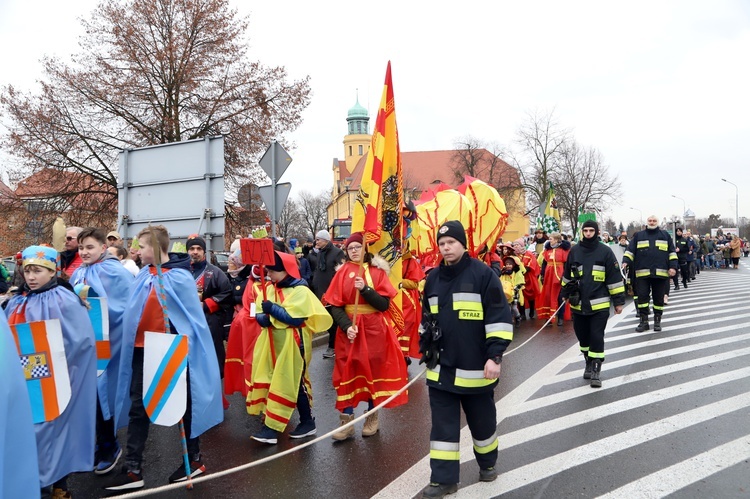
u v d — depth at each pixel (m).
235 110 22.38
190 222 9.52
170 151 9.73
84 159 22.09
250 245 5.38
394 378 5.43
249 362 6.04
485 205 10.98
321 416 6.37
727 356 8.62
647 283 11.12
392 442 5.40
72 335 4.10
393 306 5.93
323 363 9.31
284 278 5.56
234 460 5.07
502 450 5.11
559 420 5.88
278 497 4.26
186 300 4.64
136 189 10.09
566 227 31.42
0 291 8.09
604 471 4.57
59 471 3.97
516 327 12.57
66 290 4.21
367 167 5.63
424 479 4.53
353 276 5.44
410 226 7.86
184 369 4.22
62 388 3.94
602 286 7.17
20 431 2.42
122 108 21.44
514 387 7.27
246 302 6.11
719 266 37.81
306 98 23.19
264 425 5.53
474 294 4.08
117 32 20.53
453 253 4.11
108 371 5.01
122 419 4.79
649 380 7.35
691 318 12.84
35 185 22.28
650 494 4.15
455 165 67.88
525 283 13.53
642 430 5.49
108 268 5.21
